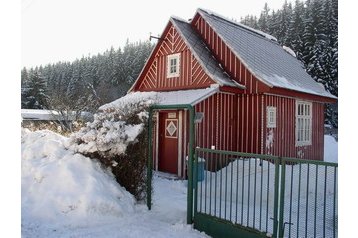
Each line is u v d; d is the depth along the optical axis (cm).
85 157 676
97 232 535
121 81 5397
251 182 795
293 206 705
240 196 744
